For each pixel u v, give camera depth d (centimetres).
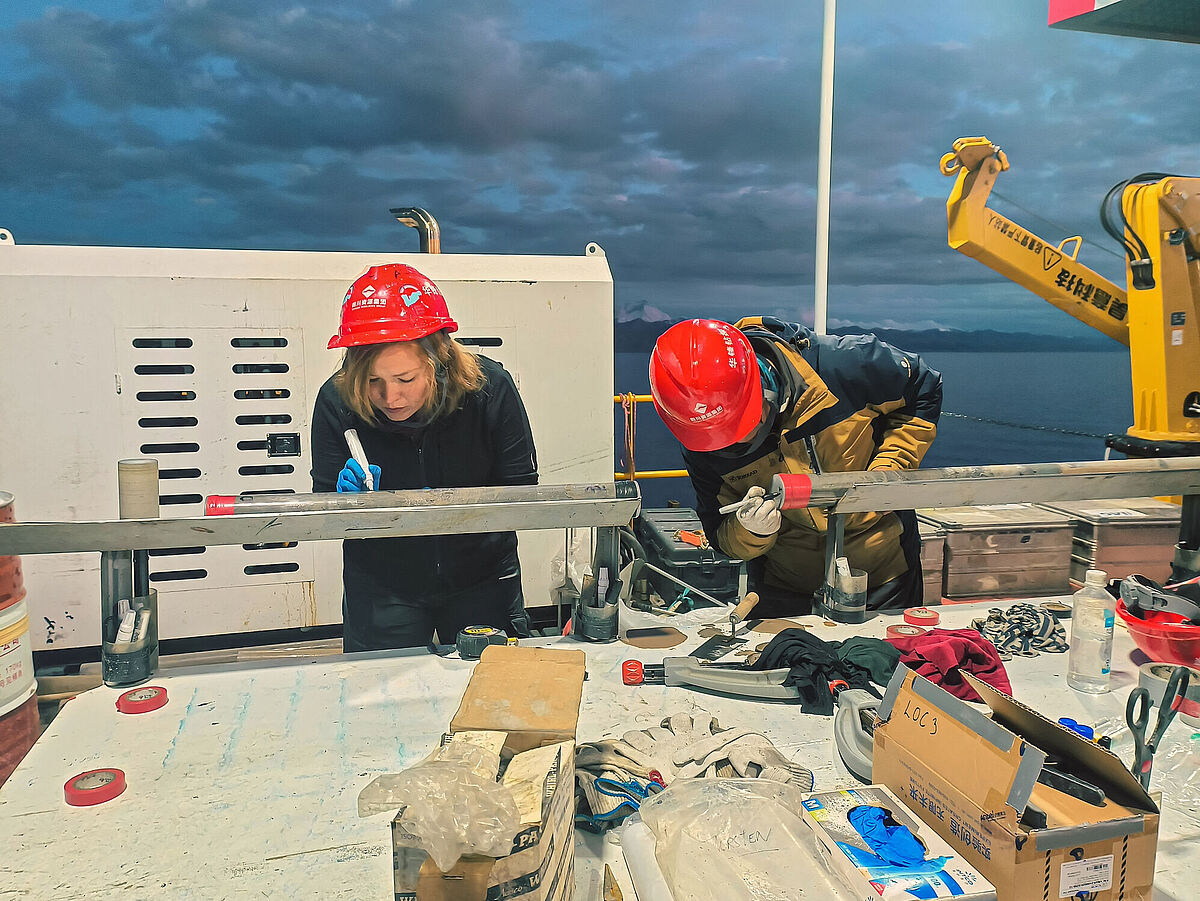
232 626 204
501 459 204
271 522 127
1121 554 214
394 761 106
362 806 65
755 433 165
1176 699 110
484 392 198
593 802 95
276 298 191
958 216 282
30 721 120
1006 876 67
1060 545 215
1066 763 78
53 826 91
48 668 194
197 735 113
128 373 186
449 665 138
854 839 73
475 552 205
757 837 77
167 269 186
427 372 189
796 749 109
